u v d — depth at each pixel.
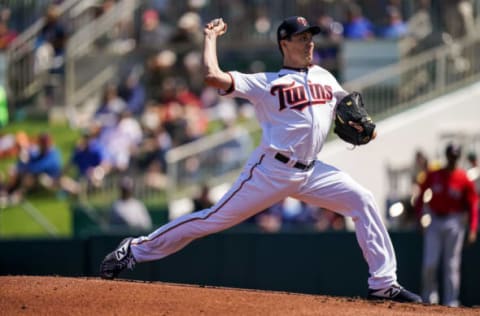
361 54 77.19
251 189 32.59
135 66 83.19
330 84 33.09
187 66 79.69
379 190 71.81
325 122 32.69
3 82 82.81
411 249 54.91
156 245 34.00
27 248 56.19
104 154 68.88
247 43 81.94
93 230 63.72
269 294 32.41
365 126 33.34
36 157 69.25
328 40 78.94
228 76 32.06
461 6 79.31
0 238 57.31
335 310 30.38
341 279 55.12
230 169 68.31
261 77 32.34
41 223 65.81
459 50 75.62
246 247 55.75
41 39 84.62
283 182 32.44
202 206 60.91
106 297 31.00
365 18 81.06
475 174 61.19
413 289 54.84
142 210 62.53
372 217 33.31
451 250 52.59
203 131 73.19
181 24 81.62
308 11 82.38
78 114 81.94
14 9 88.19
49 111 82.12
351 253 55.09
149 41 83.25
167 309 30.00
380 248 33.38
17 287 32.16
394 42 76.88
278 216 62.09
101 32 85.62
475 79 75.38
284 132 32.19
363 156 71.94
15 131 79.50
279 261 55.56
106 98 77.44
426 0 80.56
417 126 73.12
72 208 64.69
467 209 52.31
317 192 33.06
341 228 62.06
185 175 68.06
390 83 74.19
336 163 71.62
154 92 79.25
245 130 71.44
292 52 32.66
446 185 51.88
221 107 76.31
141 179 67.69
